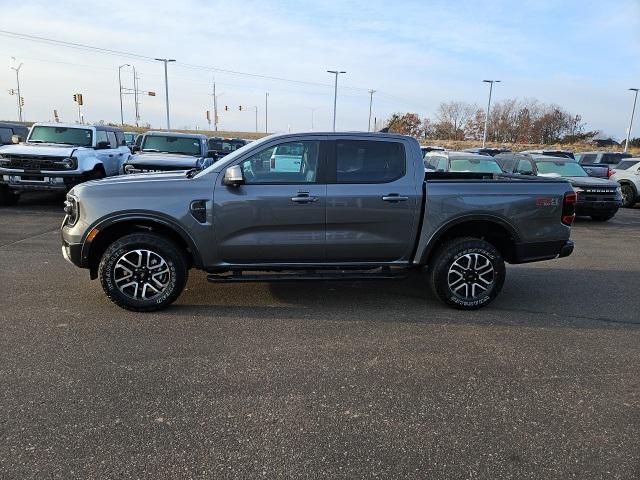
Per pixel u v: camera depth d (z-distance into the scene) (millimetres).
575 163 14531
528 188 5457
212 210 5020
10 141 15570
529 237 5500
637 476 2756
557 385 3799
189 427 3119
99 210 4938
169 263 5066
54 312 5086
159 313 5141
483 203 5336
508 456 2908
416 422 3240
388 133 5316
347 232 5215
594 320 5293
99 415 3223
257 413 3299
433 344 4523
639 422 3312
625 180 17625
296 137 5160
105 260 4965
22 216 11266
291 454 2877
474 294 5469
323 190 5117
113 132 14734
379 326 4941
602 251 9328
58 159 11703
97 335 4523
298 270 5465
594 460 2887
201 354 4180
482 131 81125
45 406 3311
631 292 6441
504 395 3623
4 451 2834
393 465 2799
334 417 3275
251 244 5125
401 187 5238
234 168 4918
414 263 5426
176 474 2682
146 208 4953
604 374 4004
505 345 4547
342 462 2816
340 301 5715
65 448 2875
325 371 3926
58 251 7875
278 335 4637
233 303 5531
